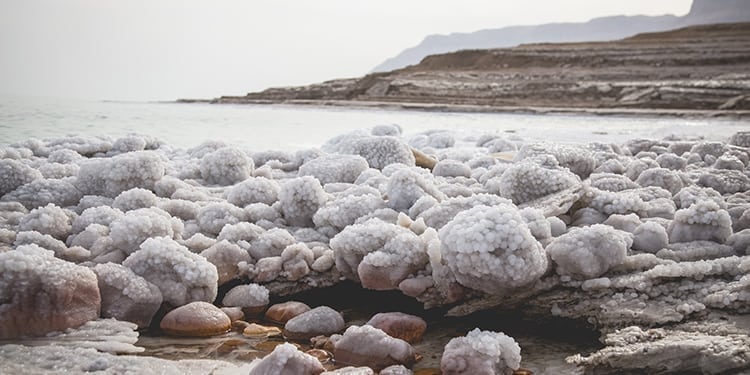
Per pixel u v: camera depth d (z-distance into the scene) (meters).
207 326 2.63
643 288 2.67
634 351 2.21
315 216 3.65
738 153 5.75
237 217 3.73
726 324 2.38
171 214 3.80
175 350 2.48
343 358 2.39
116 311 2.60
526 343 2.61
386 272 2.90
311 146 9.40
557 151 5.08
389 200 3.88
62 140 6.49
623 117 21.30
